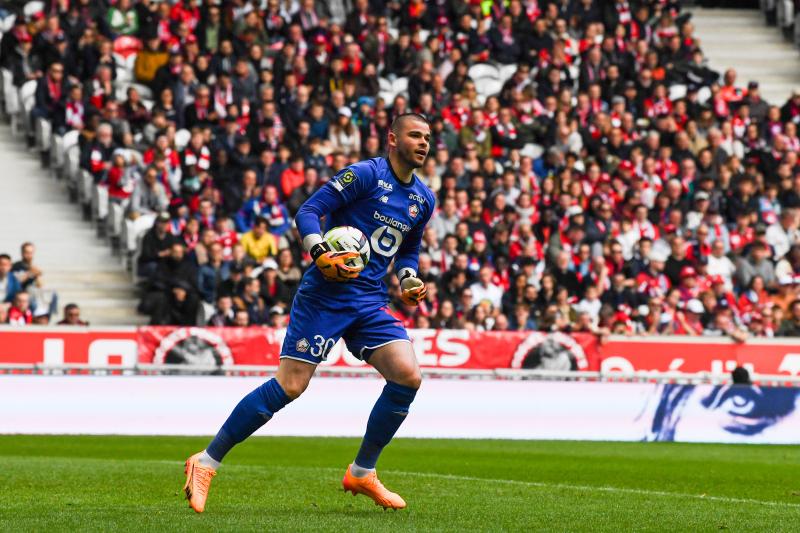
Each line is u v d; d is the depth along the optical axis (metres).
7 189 76.56
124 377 58.44
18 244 74.12
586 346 64.06
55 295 65.31
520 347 63.31
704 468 43.28
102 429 58.00
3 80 80.38
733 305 72.25
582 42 89.81
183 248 67.31
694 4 108.81
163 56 81.06
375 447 24.48
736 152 86.00
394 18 92.06
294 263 70.81
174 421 58.88
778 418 62.31
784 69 102.50
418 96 82.12
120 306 71.31
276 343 61.28
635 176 80.06
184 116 77.38
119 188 73.06
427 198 24.94
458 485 31.64
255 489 29.48
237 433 23.59
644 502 28.06
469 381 61.50
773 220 80.94
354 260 23.23
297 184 73.06
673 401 62.12
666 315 69.88
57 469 34.62
